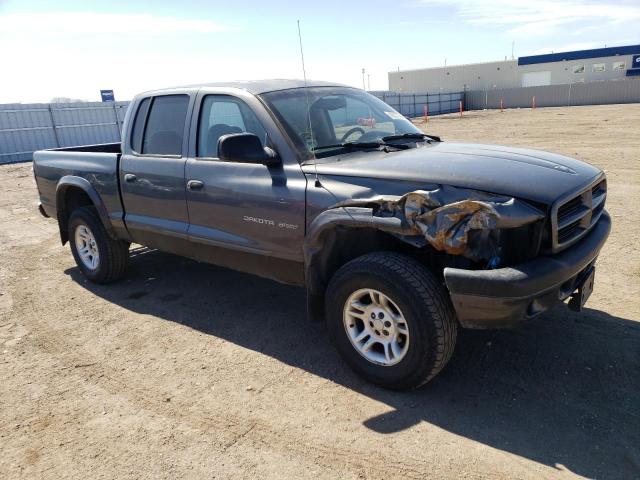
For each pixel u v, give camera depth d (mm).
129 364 3879
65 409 3332
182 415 3209
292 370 3682
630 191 8797
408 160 3475
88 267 5676
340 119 4215
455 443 2826
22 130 24047
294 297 5020
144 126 4832
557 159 3707
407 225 2982
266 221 3805
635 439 2787
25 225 9008
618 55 56875
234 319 4578
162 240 4781
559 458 2678
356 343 3428
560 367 3504
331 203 3414
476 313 2912
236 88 4176
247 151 3572
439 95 52812
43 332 4500
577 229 3322
